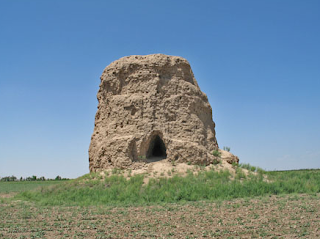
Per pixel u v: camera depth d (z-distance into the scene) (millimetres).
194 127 25312
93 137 27188
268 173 25938
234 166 25188
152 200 19500
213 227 13547
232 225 13719
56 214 17000
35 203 20906
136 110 24984
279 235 12211
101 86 27531
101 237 12570
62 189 23188
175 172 23203
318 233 12297
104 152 25047
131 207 18188
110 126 25391
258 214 15305
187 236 12422
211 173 22703
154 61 26062
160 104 25109
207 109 27250
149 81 25531
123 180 22391
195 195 19609
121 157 24188
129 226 14117
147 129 24484
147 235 12695
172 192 20109
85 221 15242
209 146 25922
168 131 24734
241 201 18266
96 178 23828
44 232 13398
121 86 26156
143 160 24188
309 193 19891
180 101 25516
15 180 58375
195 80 27734
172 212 16484
